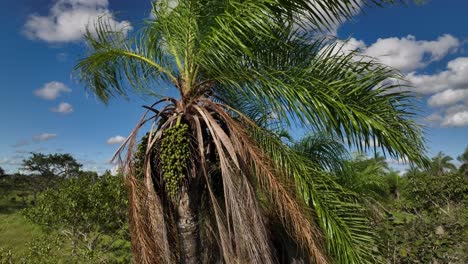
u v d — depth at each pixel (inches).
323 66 215.8
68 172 1624.0
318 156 319.0
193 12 215.8
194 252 236.8
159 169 232.5
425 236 225.5
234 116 242.1
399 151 200.8
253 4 195.5
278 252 256.5
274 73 214.5
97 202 495.5
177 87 240.8
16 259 442.6
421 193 597.9
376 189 383.6
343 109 198.5
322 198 216.8
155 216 223.3
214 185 259.3
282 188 207.6
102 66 279.0
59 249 470.6
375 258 221.6
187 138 225.0
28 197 1578.5
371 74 209.2
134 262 215.9
